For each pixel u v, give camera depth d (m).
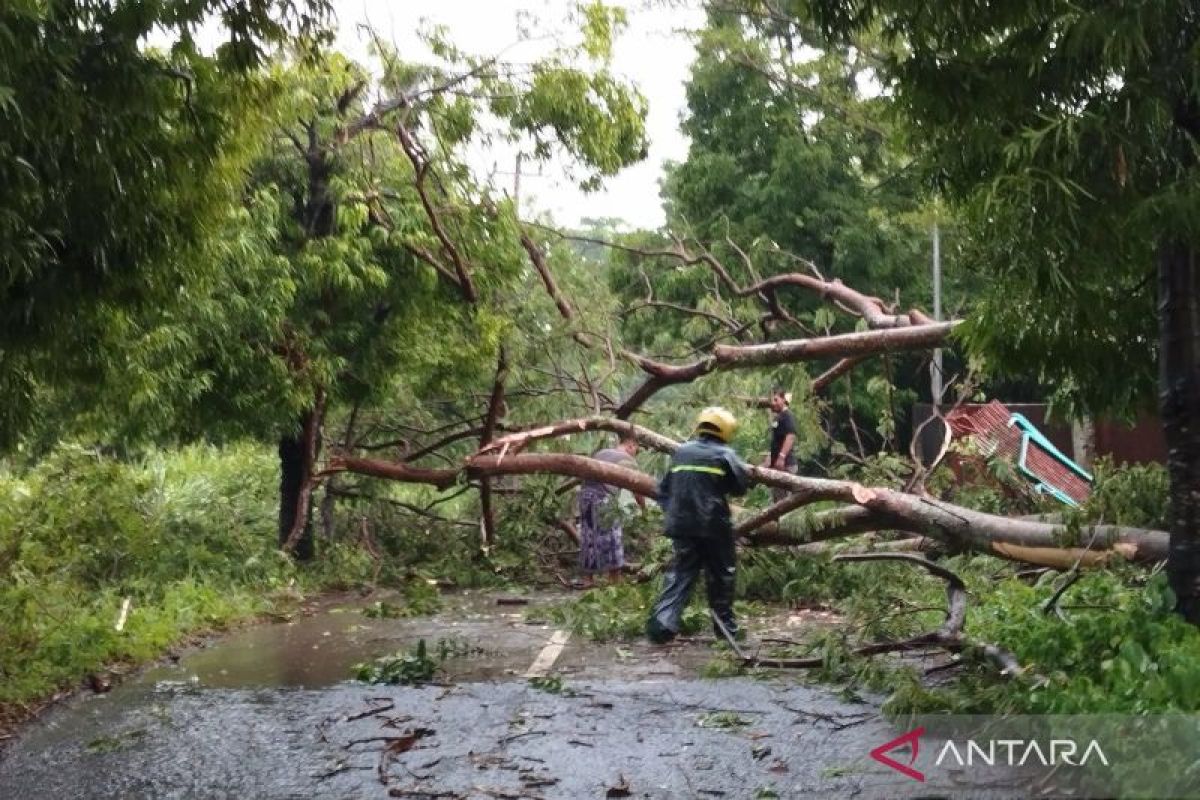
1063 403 6.96
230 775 5.19
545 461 11.18
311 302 11.50
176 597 9.41
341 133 11.45
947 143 5.71
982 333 6.07
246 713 6.34
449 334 12.31
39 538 9.09
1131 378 6.32
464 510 13.97
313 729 5.98
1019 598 7.41
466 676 7.29
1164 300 5.52
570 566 12.76
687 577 8.34
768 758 5.29
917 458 10.95
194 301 9.75
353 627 9.36
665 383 12.28
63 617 7.89
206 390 10.77
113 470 9.90
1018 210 5.05
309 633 9.09
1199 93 4.94
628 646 8.28
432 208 11.42
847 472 12.05
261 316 10.41
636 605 9.38
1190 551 5.46
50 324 6.39
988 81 5.45
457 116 11.88
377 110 11.68
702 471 8.20
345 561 12.09
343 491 12.97
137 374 9.45
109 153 5.88
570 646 8.33
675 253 14.40
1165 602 5.45
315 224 11.63
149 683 7.20
